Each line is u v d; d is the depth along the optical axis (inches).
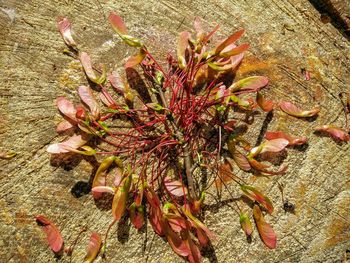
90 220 7.5
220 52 7.7
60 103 7.7
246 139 8.2
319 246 8.0
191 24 8.5
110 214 7.6
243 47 7.7
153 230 7.6
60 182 7.5
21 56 7.8
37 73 7.8
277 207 8.1
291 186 8.2
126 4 8.4
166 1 8.5
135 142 7.9
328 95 8.6
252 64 8.5
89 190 7.6
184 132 7.9
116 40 8.2
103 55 8.1
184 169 7.9
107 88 8.0
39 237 7.3
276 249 7.9
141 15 8.4
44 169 7.5
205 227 7.2
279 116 8.4
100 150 7.8
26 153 7.5
